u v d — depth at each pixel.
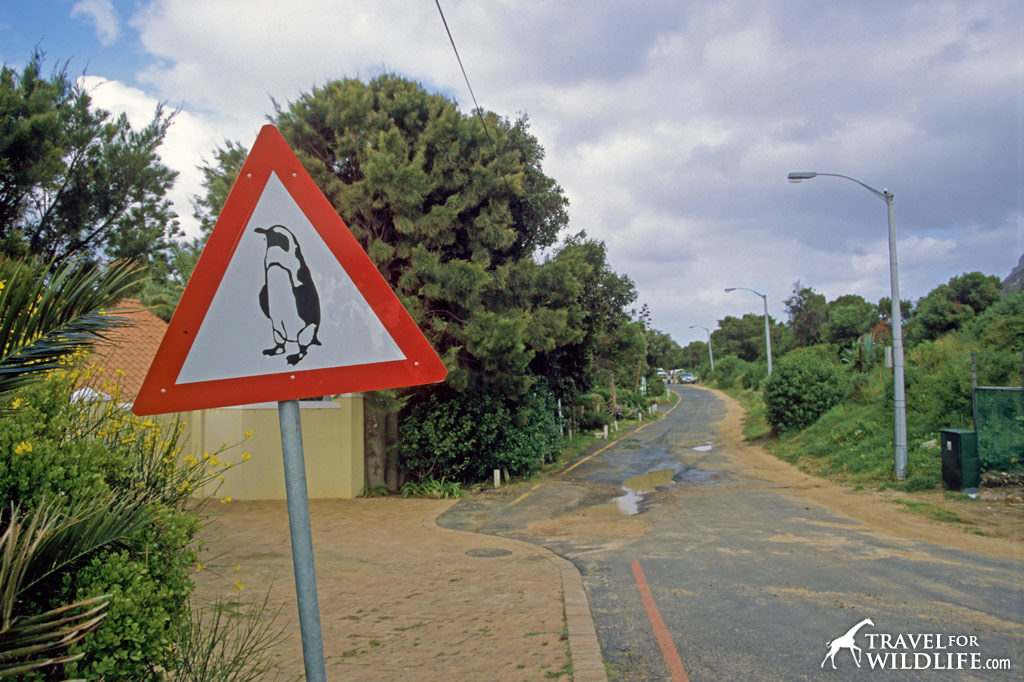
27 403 2.84
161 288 15.73
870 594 6.68
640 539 9.93
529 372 16.84
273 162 1.91
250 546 9.96
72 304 2.44
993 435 12.96
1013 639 5.36
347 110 13.59
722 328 115.31
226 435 14.73
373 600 7.14
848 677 4.68
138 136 12.84
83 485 2.56
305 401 14.95
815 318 56.94
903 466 14.04
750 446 24.78
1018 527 9.87
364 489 15.41
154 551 2.74
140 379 12.69
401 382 1.86
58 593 2.35
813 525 10.53
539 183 18.59
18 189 10.60
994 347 17.86
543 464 20.38
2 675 1.93
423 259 13.42
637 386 50.41
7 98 10.59
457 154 14.18
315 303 1.87
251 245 1.88
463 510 13.32
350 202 13.05
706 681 4.72
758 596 6.73
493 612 6.59
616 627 5.98
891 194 14.52
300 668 5.12
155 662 2.65
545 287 16.19
